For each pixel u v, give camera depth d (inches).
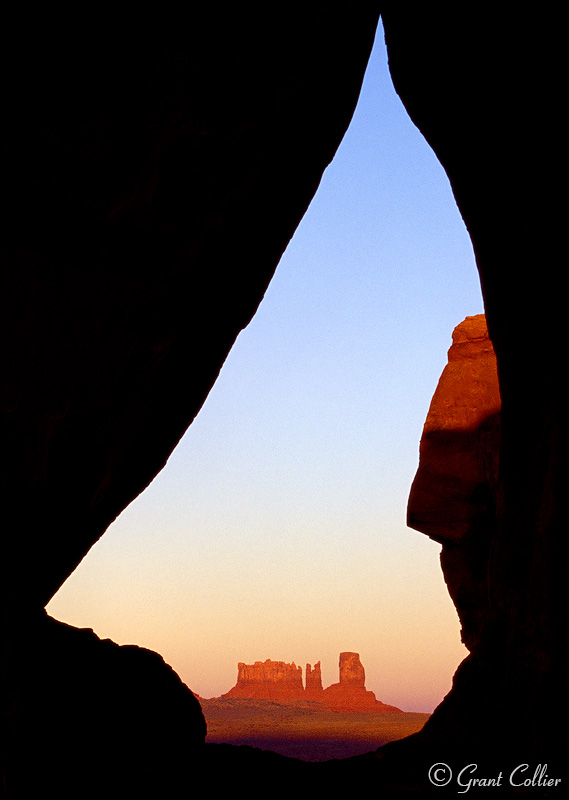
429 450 851.4
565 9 386.9
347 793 368.8
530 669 396.8
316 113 398.9
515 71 451.5
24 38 249.8
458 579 789.9
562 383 413.4
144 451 417.7
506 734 402.0
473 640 767.7
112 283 311.1
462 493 813.2
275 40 327.6
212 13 293.3
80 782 305.9
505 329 511.5
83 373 322.3
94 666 364.8
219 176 327.6
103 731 334.0
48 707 323.0
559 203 416.2
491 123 490.6
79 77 261.7
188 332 390.0
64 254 292.4
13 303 284.8
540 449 435.8
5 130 257.1
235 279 410.0
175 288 344.8
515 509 465.4
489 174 508.7
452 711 478.3
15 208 274.7
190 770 358.0
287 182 410.3
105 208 291.6
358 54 436.5
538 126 434.0
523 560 434.0
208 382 446.6
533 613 402.9
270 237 427.8
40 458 322.3
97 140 272.8
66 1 253.6
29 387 303.9
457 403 858.1
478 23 477.4
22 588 343.3
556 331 425.1
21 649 328.5
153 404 394.9
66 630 376.5
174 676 409.1
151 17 272.5
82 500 366.0
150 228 311.3
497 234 512.7
